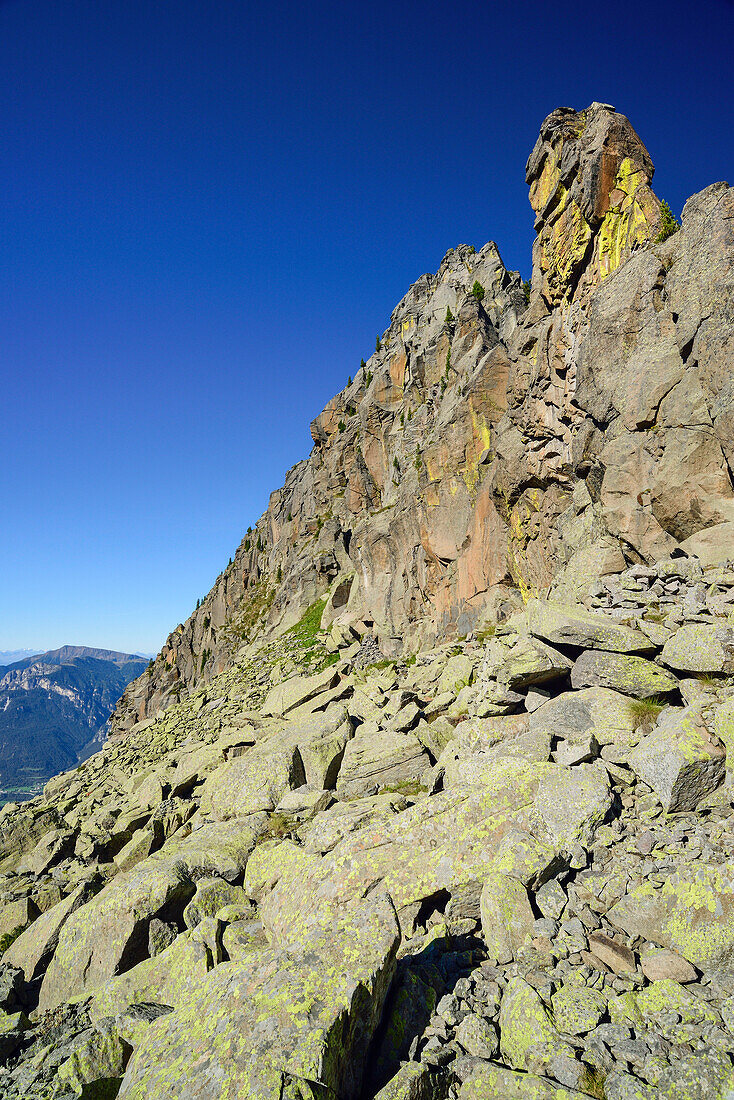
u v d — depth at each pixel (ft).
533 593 119.44
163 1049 24.13
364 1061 22.81
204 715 191.72
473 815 35.50
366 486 279.28
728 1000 21.15
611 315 82.74
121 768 165.58
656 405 73.51
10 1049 33.60
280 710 121.29
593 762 38.58
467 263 282.56
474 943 30.14
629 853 30.66
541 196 116.26
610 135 97.30
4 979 43.34
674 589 56.54
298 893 37.29
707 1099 17.76
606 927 27.09
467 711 67.26
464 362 196.54
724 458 64.90
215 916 39.55
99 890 55.57
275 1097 18.53
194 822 69.87
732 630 41.34
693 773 32.50
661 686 43.50
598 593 62.90
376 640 193.57
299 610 272.72
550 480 112.47
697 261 71.15
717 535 61.05
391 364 284.82
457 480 159.84
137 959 40.68
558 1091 19.30
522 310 212.84
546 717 47.88
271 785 65.92
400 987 26.55
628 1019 21.56
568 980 24.17
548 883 30.01
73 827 98.89
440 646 149.28
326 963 25.30
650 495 72.90
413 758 61.36
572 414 103.45
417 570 179.83
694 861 28.04
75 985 40.73
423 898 32.48
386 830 37.60
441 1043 23.47
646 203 92.89
